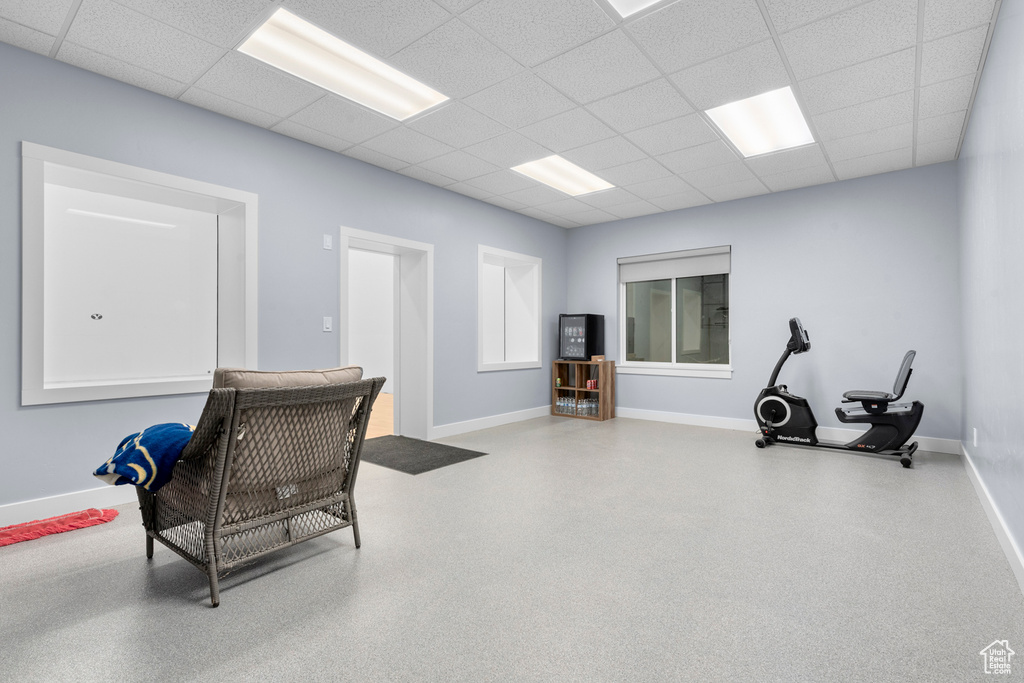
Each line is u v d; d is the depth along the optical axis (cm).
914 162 407
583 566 205
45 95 254
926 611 171
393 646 150
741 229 511
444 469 359
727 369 529
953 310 404
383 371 864
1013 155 201
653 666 141
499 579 194
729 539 233
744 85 286
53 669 138
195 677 135
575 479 333
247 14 223
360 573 198
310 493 203
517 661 143
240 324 334
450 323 489
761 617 167
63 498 259
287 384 183
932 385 413
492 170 428
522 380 580
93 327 302
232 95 296
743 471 353
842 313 453
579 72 272
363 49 251
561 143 369
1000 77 221
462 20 229
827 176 441
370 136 356
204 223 349
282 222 350
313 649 148
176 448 192
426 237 461
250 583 190
